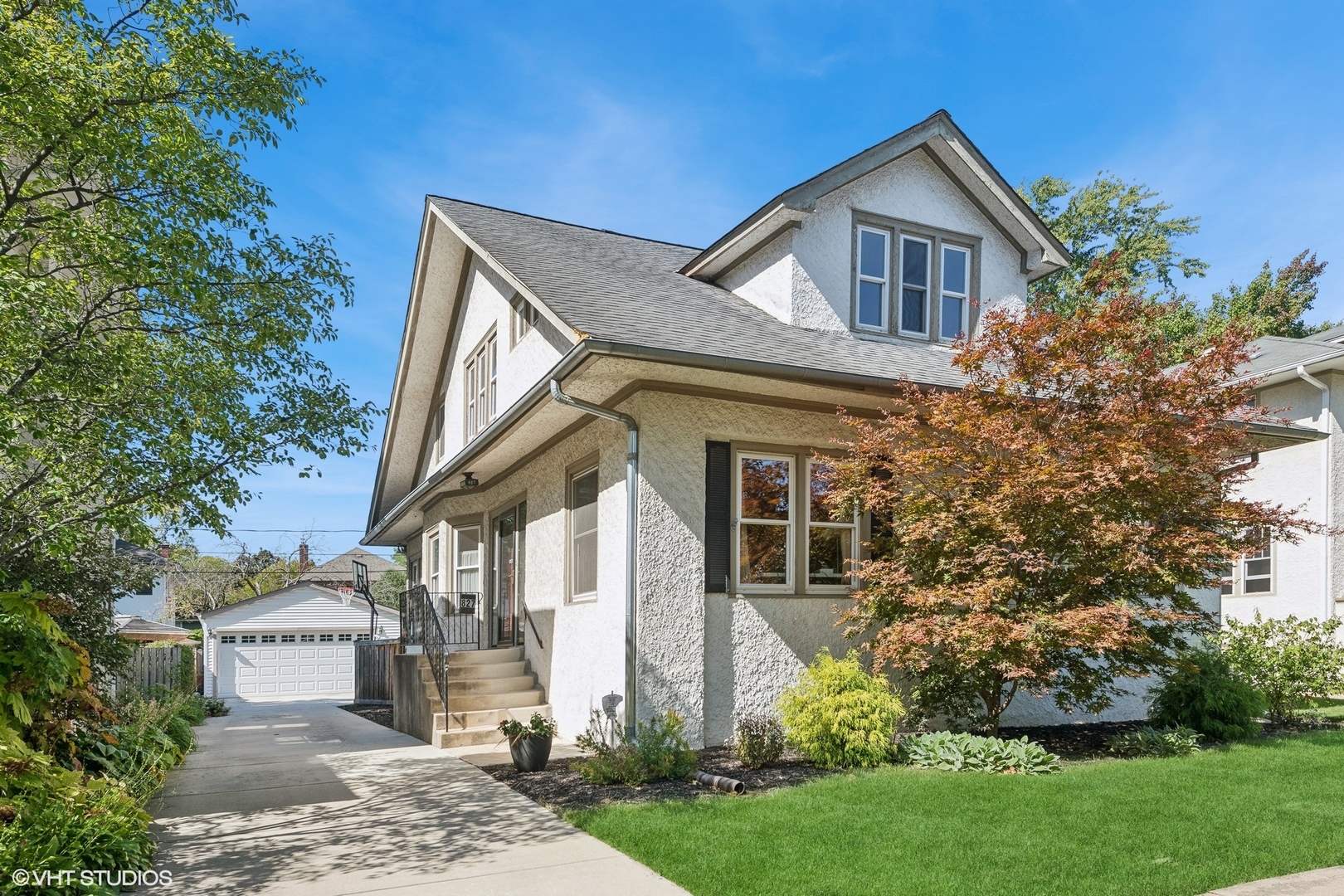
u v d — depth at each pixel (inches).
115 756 314.2
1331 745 370.9
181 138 317.1
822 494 425.4
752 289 504.1
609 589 395.5
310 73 341.7
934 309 512.7
